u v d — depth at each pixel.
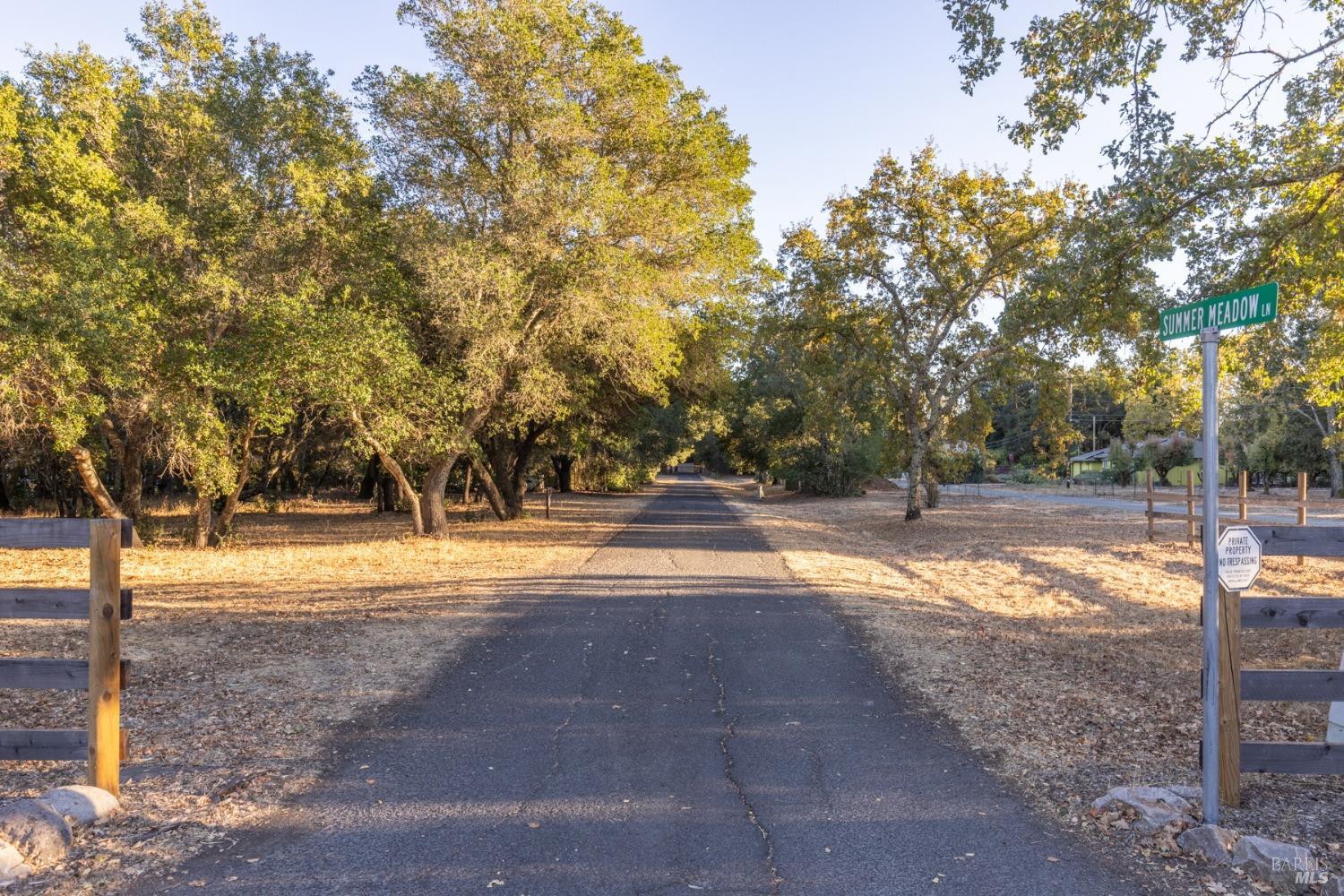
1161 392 15.70
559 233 19.11
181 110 18.09
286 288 18.67
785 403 49.06
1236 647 4.52
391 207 20.34
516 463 33.06
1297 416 51.44
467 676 7.81
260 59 19.83
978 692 7.28
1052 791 5.01
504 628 10.11
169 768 5.38
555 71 19.12
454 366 20.16
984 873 3.99
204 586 13.76
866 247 26.45
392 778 5.24
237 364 17.45
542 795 4.96
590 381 23.25
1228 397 48.66
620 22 20.56
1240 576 4.51
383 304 19.39
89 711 4.74
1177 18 8.88
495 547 20.31
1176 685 7.54
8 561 17.78
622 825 4.53
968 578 15.57
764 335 28.16
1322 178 9.36
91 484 19.88
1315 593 12.49
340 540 23.42
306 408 21.84
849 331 27.77
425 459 22.58
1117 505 37.06
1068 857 4.16
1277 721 6.47
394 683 7.57
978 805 4.82
